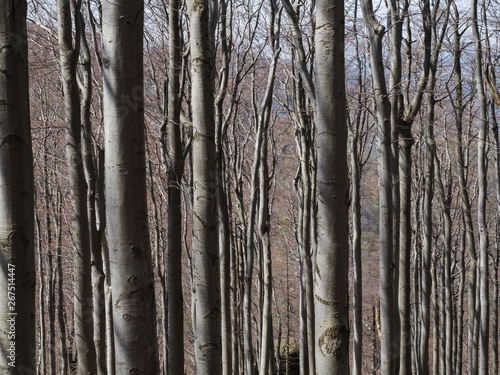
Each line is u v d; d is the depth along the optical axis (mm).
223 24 6664
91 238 6172
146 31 8586
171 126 5137
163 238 13609
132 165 2350
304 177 10086
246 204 15258
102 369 6531
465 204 12320
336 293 3205
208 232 4379
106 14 2316
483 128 10844
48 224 14969
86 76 5891
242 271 13016
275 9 7875
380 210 6523
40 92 11719
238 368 9906
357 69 9125
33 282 2191
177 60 5160
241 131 14000
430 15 7496
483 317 12234
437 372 14961
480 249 12211
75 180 5359
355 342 8766
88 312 5562
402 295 7570
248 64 9664
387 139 6457
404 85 7406
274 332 22938
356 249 8719
